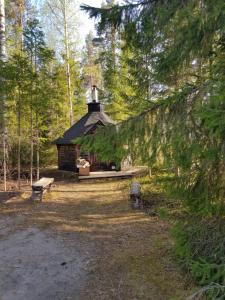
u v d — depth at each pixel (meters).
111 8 5.10
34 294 4.66
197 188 4.00
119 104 18.11
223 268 3.35
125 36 5.39
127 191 11.35
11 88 11.76
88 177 14.46
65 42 20.95
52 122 18.34
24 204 9.74
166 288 4.61
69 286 4.86
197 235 4.11
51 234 7.07
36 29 12.47
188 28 3.66
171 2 4.41
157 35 5.01
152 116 3.79
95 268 5.41
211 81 3.43
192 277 4.41
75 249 6.23
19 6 20.70
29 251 6.15
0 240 6.74
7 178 14.48
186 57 4.09
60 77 17.94
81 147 3.91
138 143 3.74
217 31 3.69
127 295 4.57
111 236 6.90
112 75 18.22
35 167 17.23
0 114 12.56
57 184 13.66
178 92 3.79
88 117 16.53
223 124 2.87
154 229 7.17
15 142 14.94
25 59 11.95
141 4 4.95
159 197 9.45
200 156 3.55
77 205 9.70
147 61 7.98
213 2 3.39
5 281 5.03
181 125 3.56
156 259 5.60
